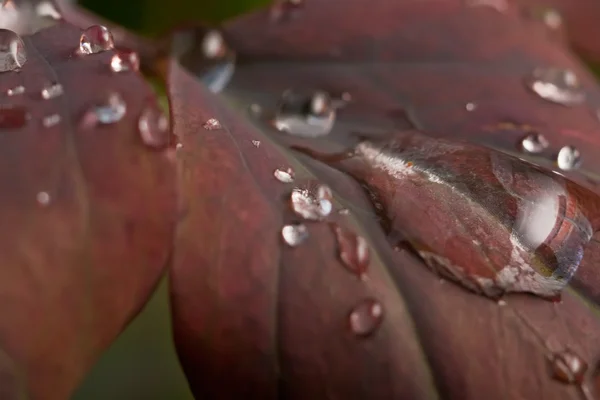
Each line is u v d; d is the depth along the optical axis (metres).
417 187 0.10
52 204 0.09
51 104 0.10
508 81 0.11
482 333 0.10
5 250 0.09
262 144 0.10
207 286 0.10
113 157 0.09
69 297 0.09
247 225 0.10
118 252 0.09
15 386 0.09
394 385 0.10
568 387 0.10
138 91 0.10
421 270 0.10
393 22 0.12
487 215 0.10
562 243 0.10
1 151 0.09
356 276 0.10
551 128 0.11
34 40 0.10
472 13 0.12
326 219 0.10
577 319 0.10
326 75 0.12
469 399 0.10
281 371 0.10
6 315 0.09
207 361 0.09
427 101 0.11
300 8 0.12
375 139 0.11
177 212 0.09
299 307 0.10
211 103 0.11
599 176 0.11
